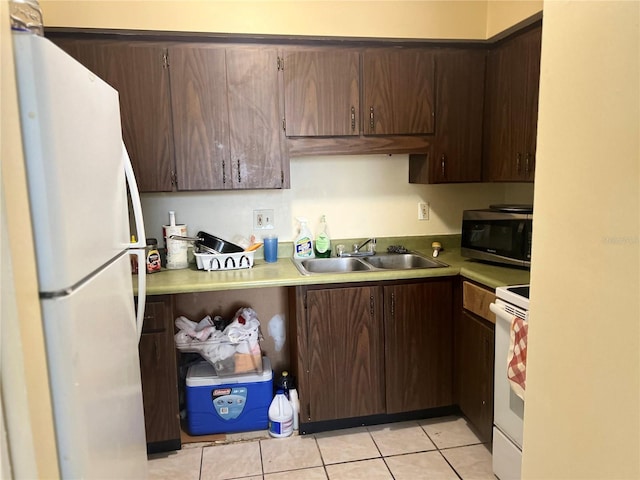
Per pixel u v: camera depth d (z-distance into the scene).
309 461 2.09
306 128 2.31
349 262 2.65
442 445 2.19
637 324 0.72
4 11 0.75
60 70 0.88
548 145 0.94
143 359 2.08
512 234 2.16
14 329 0.77
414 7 2.36
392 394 2.32
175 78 2.18
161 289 2.01
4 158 0.75
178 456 2.15
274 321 2.67
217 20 2.19
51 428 0.87
